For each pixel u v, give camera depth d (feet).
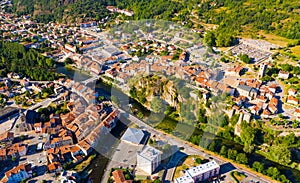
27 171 463.01
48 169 473.26
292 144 518.37
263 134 544.62
